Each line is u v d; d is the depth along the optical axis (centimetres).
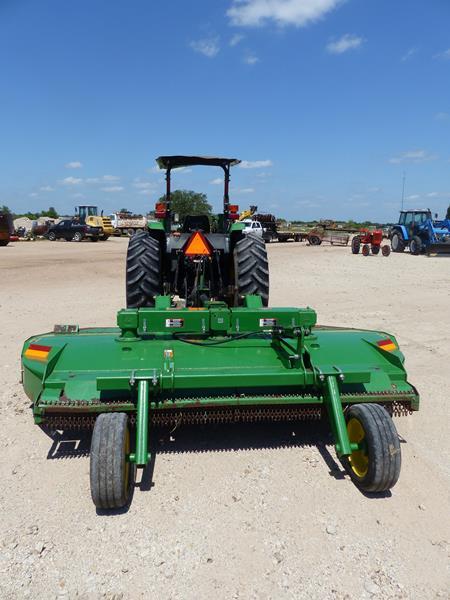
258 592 227
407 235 2269
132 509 284
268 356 351
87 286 1124
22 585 229
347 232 3005
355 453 309
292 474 320
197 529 267
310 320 366
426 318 783
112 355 344
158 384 297
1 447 355
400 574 238
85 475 320
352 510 285
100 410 297
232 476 317
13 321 738
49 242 3122
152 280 585
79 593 226
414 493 304
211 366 329
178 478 314
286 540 260
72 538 260
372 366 343
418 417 413
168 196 649
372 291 1063
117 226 4047
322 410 331
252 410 324
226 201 654
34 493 300
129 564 243
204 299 490
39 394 322
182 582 232
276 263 1728
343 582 233
